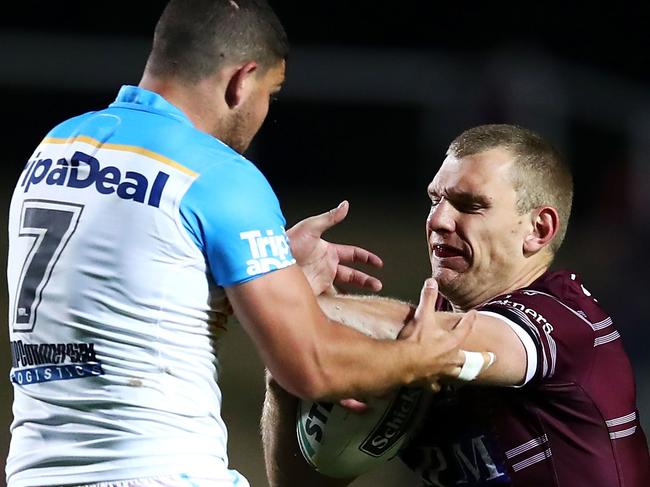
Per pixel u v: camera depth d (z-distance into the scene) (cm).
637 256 3475
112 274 915
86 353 919
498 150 1077
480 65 3900
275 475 1152
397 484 2425
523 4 5072
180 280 919
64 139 977
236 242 916
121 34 4653
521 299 1050
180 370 927
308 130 4588
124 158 933
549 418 1038
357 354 941
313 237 1089
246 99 983
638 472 1073
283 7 5050
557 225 1092
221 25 964
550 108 3772
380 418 1056
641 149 3741
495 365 990
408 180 4603
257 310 920
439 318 1016
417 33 5062
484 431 1044
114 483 906
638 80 5012
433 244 1095
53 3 4612
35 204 956
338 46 5028
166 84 971
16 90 4172
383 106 4616
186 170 920
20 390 962
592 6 5025
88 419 917
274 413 1127
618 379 1071
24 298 948
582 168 4334
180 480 912
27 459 935
